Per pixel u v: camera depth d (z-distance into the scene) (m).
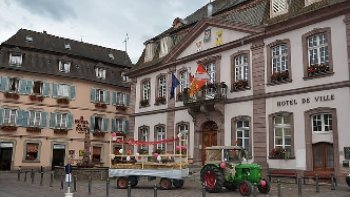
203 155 26.02
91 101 42.00
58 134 39.22
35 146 38.00
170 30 32.38
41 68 38.75
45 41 41.59
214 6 30.19
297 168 20.12
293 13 21.25
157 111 30.69
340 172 18.30
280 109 21.34
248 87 23.33
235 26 24.38
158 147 30.27
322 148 19.42
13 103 37.19
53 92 39.50
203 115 26.09
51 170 37.78
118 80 44.66
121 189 18.58
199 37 27.39
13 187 19.84
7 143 36.47
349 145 18.12
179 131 28.42
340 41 19.03
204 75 24.72
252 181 15.38
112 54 47.81
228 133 24.19
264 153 21.81
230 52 24.84
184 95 27.23
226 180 16.17
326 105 19.25
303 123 20.16
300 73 20.61
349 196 14.58
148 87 32.44
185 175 18.23
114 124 43.69
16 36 39.41
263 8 23.59
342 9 18.91
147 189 18.36
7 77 37.16
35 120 38.19
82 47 45.03
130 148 32.84
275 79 21.78
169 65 29.81
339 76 18.89
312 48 20.39
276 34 22.06
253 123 22.70
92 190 18.22
